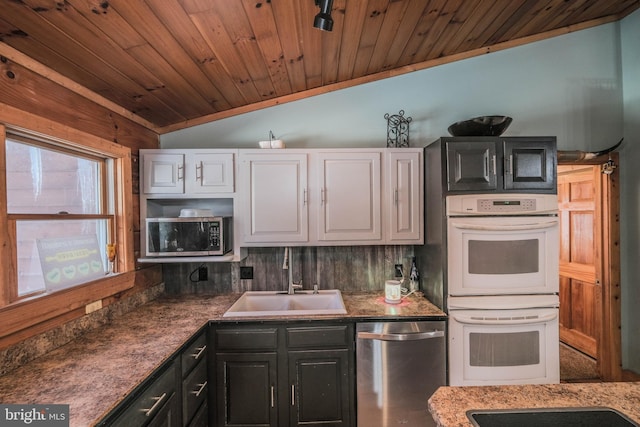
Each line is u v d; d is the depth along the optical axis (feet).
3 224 3.92
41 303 4.37
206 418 5.94
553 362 6.39
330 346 6.19
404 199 7.29
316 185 7.22
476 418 2.86
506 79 8.20
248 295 7.75
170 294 7.95
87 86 5.43
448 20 6.28
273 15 4.70
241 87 6.91
